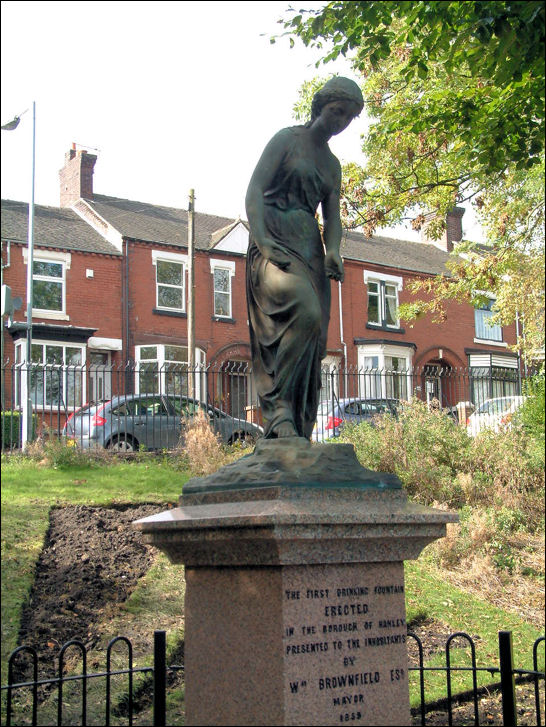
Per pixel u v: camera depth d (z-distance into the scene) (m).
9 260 26.78
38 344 26.42
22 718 6.72
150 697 7.37
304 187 5.90
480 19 7.50
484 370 33.59
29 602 8.50
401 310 19.55
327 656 4.83
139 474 13.30
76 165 32.53
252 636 4.82
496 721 7.38
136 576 9.50
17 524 10.18
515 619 10.03
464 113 9.91
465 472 14.04
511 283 19.48
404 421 14.87
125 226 29.94
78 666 7.62
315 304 5.62
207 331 30.28
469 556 11.60
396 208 16.17
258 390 5.85
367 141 15.79
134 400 16.94
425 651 8.95
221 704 4.91
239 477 5.24
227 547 4.89
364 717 4.91
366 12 8.02
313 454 5.29
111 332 28.30
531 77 8.89
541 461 13.88
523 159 9.66
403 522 5.03
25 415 17.11
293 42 9.36
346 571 5.01
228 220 35.53
